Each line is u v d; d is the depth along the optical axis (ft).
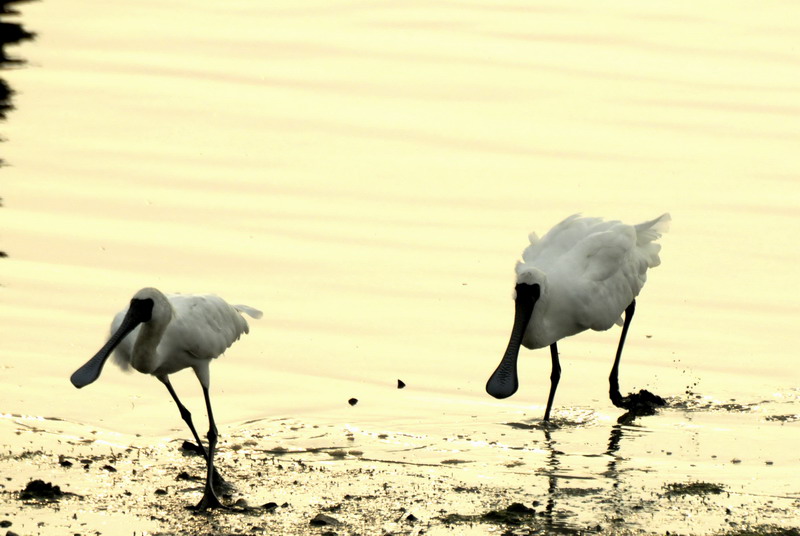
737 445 44.60
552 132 81.05
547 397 50.62
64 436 44.16
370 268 62.03
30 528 35.01
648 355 54.54
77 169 73.20
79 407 47.42
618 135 80.64
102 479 39.68
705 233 66.33
